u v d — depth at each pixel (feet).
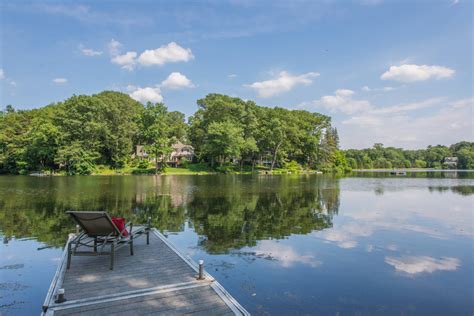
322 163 233.35
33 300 17.69
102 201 57.82
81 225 20.39
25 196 64.13
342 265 23.94
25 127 171.53
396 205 57.41
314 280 20.90
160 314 13.87
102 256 22.15
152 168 179.22
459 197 70.64
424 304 17.60
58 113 165.17
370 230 36.37
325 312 16.44
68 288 16.34
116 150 175.94
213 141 178.60
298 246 29.25
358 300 17.95
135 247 24.70
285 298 18.07
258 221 41.16
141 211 47.91
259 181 116.98
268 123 200.23
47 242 29.94
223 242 30.55
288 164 216.54
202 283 17.34
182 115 270.67
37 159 160.25
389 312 16.58
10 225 37.17
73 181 108.06
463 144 382.22
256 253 26.89
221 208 51.60
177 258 21.80
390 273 22.36
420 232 35.40
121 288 16.46
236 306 14.78
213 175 159.94
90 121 163.43
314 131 232.94
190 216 44.24
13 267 23.18
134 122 196.85
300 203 58.65
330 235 33.76
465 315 16.35
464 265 24.17
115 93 254.27
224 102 191.83
